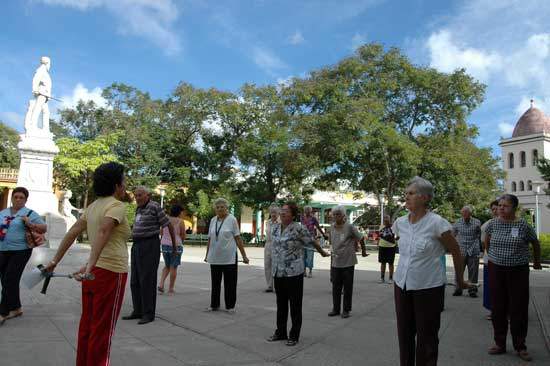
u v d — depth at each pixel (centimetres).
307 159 3222
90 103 3981
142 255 712
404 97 3438
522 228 590
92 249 386
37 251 1414
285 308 618
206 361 510
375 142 3081
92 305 400
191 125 4125
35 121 1689
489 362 545
